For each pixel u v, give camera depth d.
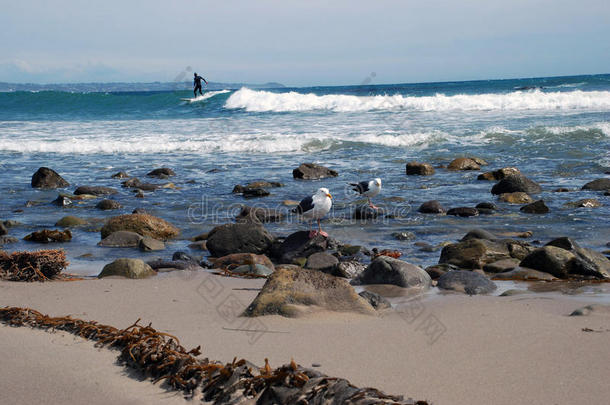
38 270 6.68
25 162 19.59
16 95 41.06
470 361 3.87
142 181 15.80
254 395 3.20
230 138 22.64
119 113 36.88
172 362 3.57
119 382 3.48
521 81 98.25
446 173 15.95
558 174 15.09
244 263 8.09
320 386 3.11
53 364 3.75
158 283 6.61
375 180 11.72
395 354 4.02
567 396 3.29
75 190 14.16
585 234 9.48
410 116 27.94
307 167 15.89
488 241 8.28
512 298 5.92
